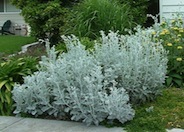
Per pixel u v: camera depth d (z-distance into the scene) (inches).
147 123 160.4
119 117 160.1
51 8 368.5
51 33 385.4
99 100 160.7
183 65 223.1
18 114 184.9
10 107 191.8
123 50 185.2
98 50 190.7
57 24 370.6
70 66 173.0
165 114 172.1
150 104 189.2
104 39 195.5
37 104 181.0
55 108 175.8
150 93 191.0
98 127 161.9
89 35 289.0
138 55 182.7
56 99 171.0
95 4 303.0
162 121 162.7
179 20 263.3
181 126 157.5
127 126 160.9
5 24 758.5
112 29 287.3
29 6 378.9
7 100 191.8
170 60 222.1
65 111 170.4
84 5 312.2
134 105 186.2
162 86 199.3
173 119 164.6
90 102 159.6
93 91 161.3
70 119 175.3
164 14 327.3
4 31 756.0
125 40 218.1
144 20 363.9
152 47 203.2
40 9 374.9
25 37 643.5
